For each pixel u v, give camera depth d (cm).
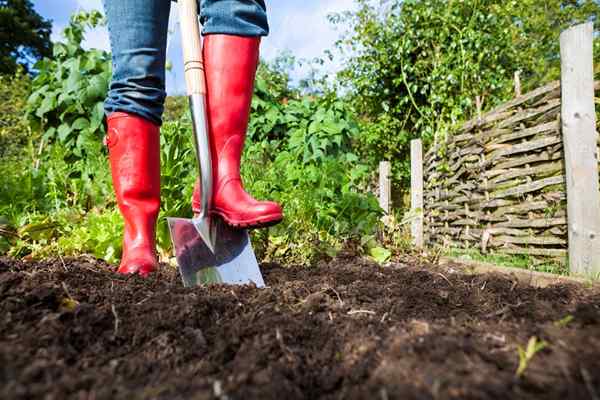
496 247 328
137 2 139
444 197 424
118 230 194
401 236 296
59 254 177
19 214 238
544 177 287
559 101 261
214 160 137
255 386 62
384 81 681
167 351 77
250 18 140
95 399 57
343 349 78
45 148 380
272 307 100
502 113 324
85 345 79
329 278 153
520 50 633
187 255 129
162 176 213
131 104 141
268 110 502
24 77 929
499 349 70
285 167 344
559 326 80
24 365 64
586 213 228
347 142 480
